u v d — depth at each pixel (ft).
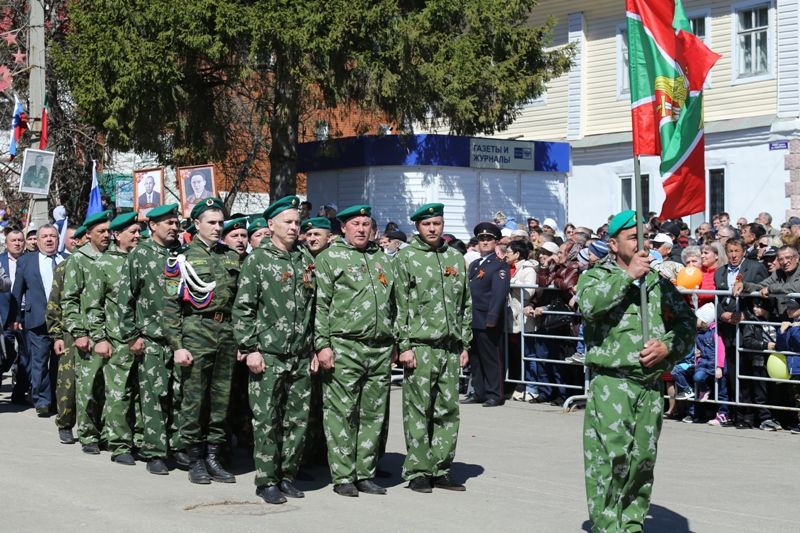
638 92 24.40
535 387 46.68
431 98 75.97
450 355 29.99
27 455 34.37
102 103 73.46
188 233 37.09
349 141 74.74
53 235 44.57
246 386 33.65
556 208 75.97
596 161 89.40
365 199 73.36
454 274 30.07
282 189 78.74
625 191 87.10
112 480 30.40
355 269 29.14
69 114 89.56
